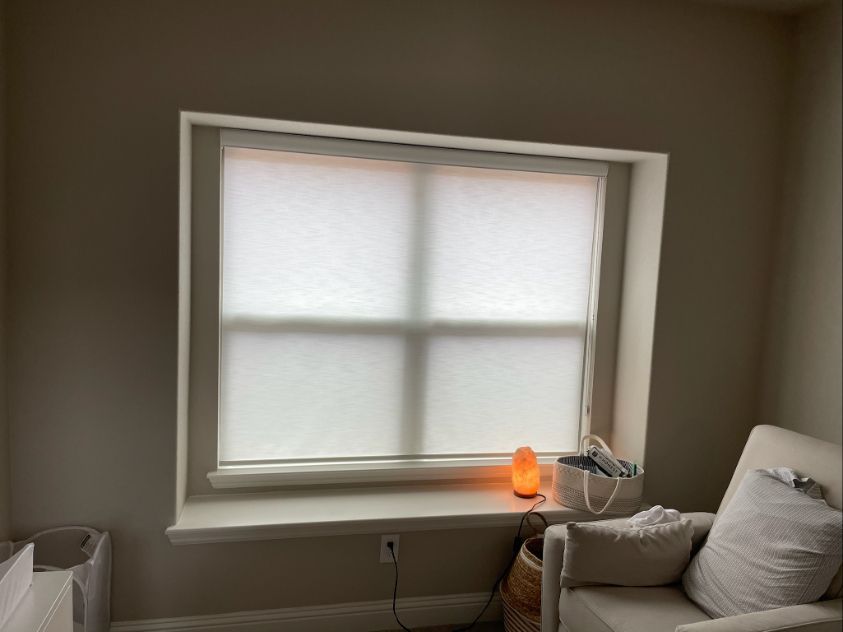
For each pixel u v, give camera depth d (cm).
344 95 209
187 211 214
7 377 196
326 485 246
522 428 263
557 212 257
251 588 222
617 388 268
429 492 248
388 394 248
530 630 211
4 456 195
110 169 196
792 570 160
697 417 253
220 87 200
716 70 240
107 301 200
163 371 205
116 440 204
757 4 236
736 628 146
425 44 214
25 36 188
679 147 239
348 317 241
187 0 196
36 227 194
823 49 231
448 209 246
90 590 191
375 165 238
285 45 204
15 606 143
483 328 254
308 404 241
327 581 229
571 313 263
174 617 216
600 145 231
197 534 207
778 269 250
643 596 180
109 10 192
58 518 204
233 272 230
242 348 234
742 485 189
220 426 235
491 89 220
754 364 257
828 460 178
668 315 245
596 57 229
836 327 222
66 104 192
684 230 243
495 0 218
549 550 195
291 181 231
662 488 252
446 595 242
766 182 250
